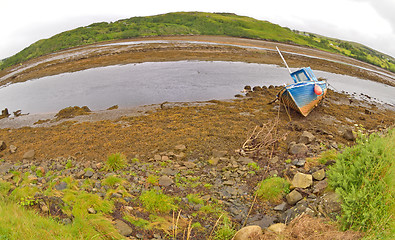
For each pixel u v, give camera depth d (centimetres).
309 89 1625
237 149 1155
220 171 970
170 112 1705
